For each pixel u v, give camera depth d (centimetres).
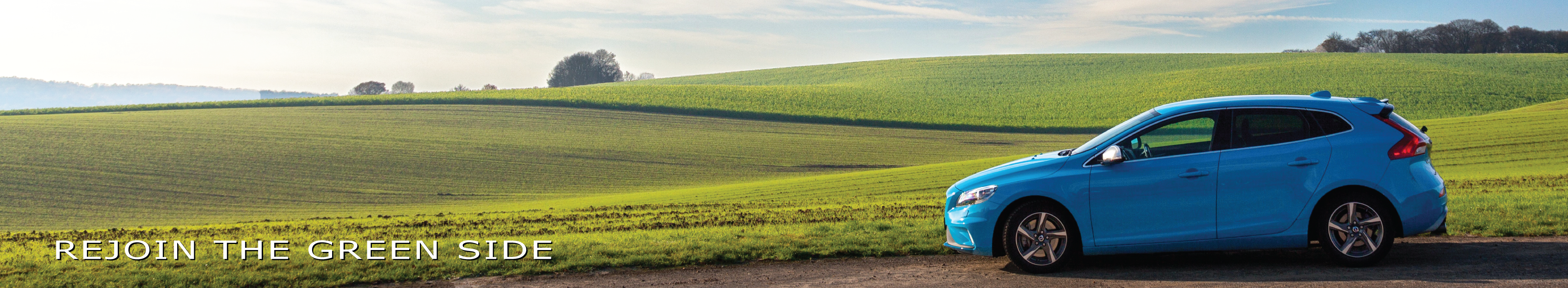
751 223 1563
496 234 1508
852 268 755
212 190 4528
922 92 8962
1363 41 13038
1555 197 1240
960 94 8744
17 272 772
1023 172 695
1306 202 656
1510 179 2042
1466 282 586
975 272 704
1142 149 688
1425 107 6806
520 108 7456
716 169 5216
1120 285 621
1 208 4038
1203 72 9412
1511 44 11812
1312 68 9188
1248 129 677
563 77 15312
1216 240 662
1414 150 661
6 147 5450
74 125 6350
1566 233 802
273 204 4203
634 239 1026
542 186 4697
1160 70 9925
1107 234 671
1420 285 580
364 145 5819
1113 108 7550
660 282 702
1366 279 607
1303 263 682
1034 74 10244
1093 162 682
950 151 5759
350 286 702
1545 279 586
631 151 5809
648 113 7350
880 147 5966
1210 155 671
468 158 5466
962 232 707
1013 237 684
